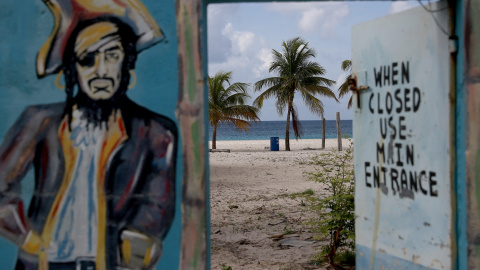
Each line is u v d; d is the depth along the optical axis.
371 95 4.16
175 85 3.55
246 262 6.20
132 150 3.55
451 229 3.46
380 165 4.08
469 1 3.39
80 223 3.54
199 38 3.54
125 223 3.55
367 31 4.17
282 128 119.25
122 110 3.56
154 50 3.55
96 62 3.55
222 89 29.80
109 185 3.55
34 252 3.54
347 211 5.88
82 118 3.55
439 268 3.55
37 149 3.55
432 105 3.59
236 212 9.40
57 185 3.54
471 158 3.40
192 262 3.54
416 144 3.73
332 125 132.25
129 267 3.55
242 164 19.05
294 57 28.70
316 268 5.90
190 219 3.54
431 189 3.61
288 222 8.35
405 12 3.79
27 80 3.54
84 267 3.54
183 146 3.54
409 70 3.77
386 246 4.02
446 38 3.47
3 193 3.54
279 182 13.53
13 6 3.54
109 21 3.57
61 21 3.56
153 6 3.55
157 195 3.55
